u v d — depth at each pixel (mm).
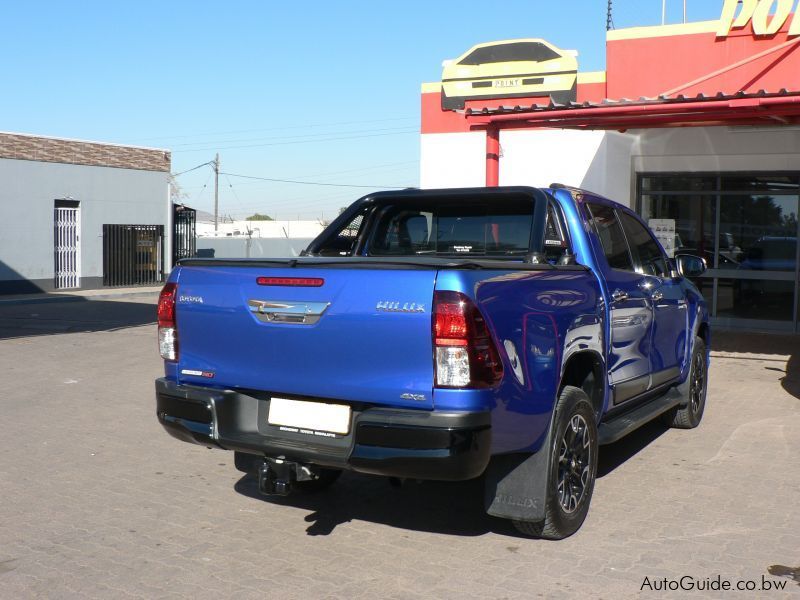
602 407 5293
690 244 14312
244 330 4426
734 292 14117
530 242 5230
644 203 14539
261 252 40719
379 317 3994
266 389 4410
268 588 4078
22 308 20328
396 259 4160
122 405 8562
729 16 12766
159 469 6227
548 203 5410
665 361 6625
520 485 4508
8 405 8539
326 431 4262
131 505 5371
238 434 4520
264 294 4348
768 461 6418
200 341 4625
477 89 15305
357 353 4078
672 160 14227
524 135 14922
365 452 4008
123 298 23859
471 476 3947
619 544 4648
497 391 4008
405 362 3961
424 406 3939
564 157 14695
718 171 13977
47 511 5234
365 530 4930
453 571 4285
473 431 3857
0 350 12617
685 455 6609
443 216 5871
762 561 4395
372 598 3957
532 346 4320
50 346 13109
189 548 4617
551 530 4613
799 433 7336
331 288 4137
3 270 23031
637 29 13531
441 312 3854
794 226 13602
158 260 27672
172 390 4672
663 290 6500
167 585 4113
